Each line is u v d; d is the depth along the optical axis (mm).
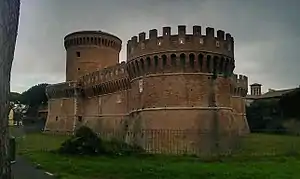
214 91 50281
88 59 100125
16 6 7414
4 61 6895
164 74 50531
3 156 6992
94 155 46312
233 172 32594
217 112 49938
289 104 106188
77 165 36844
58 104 99438
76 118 90875
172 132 48750
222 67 51469
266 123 109875
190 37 49781
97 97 84500
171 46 49969
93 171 33094
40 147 59219
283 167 36031
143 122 52344
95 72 85562
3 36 6855
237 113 90438
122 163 38938
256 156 45156
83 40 100562
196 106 49000
